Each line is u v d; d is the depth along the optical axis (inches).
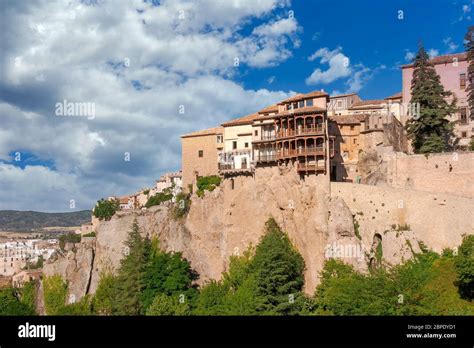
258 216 4232.3
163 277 4092.0
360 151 4402.1
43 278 5231.3
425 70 4264.3
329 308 3373.5
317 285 3693.4
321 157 4065.0
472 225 3430.1
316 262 3848.4
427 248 3513.8
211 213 4503.0
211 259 4402.1
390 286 3196.4
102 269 4896.7
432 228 3543.3
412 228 3602.4
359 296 3253.0
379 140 4325.8
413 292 3181.6
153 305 3668.8
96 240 5113.2
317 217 3917.3
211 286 4040.4
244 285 3772.1
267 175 4303.6
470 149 4092.0
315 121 4128.9
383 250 3641.7
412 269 3417.8
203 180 4692.4
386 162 4028.1
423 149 4084.6
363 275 3565.5
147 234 4781.0
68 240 7052.2
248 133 4608.8
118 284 4239.7
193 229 4534.9
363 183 4269.2
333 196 3964.1
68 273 5064.0
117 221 4972.9
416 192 3656.5
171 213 4724.4
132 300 4001.0
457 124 4443.9
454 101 4399.6
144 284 4106.8
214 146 4854.8
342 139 4404.5
